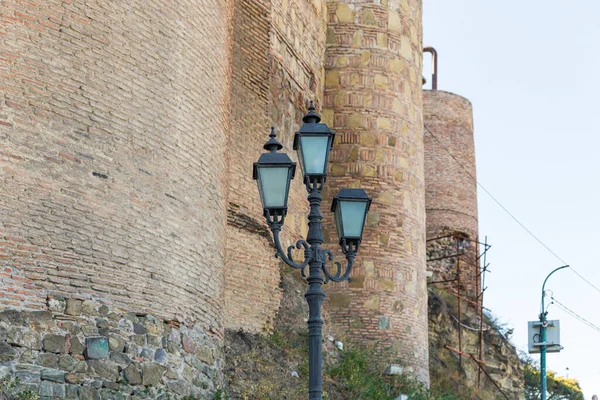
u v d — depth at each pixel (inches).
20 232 498.3
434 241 1444.4
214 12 658.8
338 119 978.1
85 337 515.2
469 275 1444.4
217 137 651.5
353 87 986.7
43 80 521.0
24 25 518.3
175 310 576.4
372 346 918.4
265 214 459.5
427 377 963.3
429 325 1247.5
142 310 551.2
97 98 545.0
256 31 847.7
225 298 734.5
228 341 719.1
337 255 942.4
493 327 1349.7
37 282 500.7
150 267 561.0
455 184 1487.5
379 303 933.2
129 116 562.6
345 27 1001.5
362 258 941.2
